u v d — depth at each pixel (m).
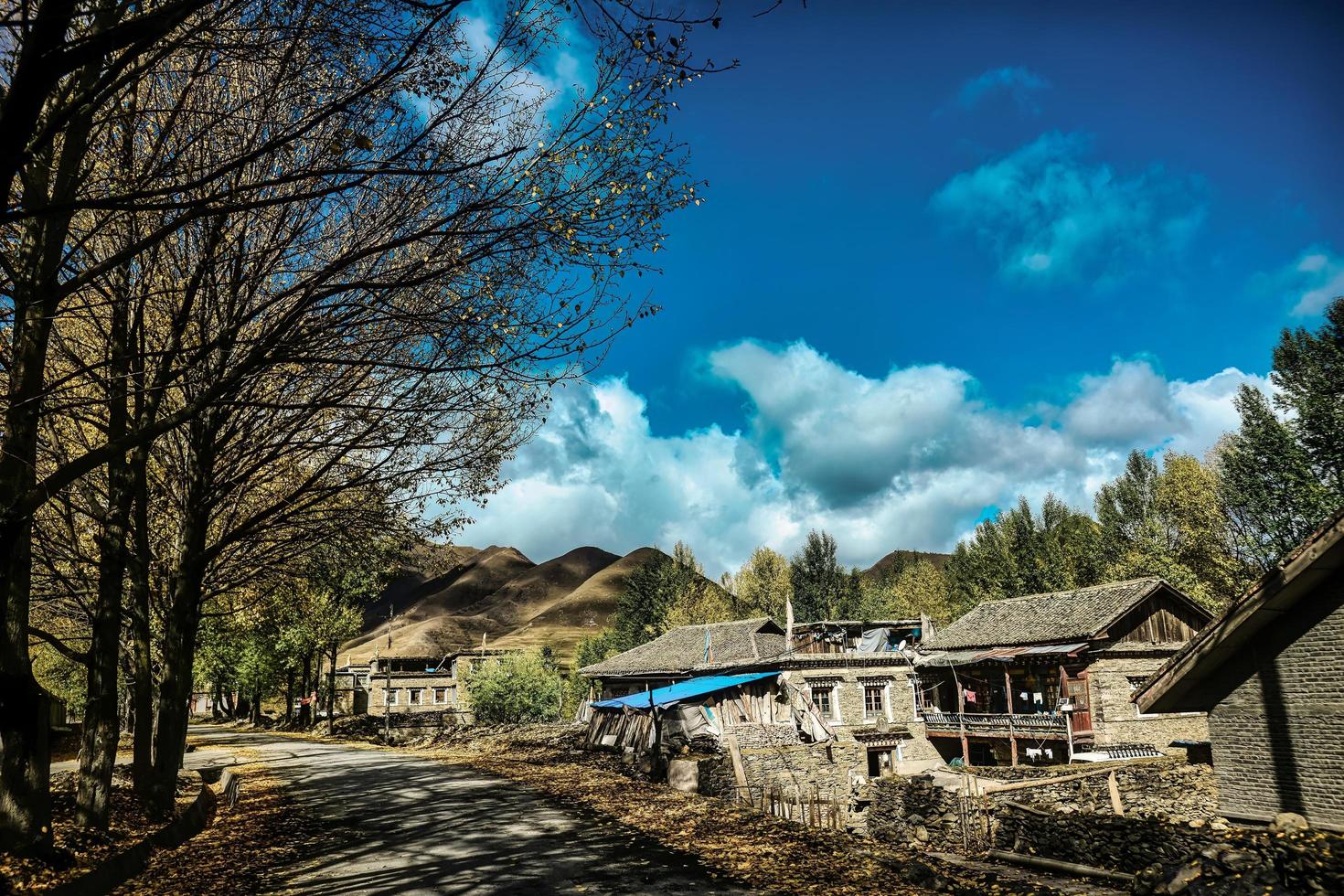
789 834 13.30
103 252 13.36
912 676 41.25
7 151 6.56
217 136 11.67
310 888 10.38
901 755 39.16
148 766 15.95
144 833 13.60
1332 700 11.30
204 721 79.88
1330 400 40.12
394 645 181.12
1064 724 34.22
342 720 59.91
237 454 16.98
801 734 31.53
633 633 77.25
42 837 10.27
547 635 198.50
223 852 12.67
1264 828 11.41
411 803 17.42
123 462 14.18
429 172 7.93
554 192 10.18
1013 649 37.91
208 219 13.09
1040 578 66.19
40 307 10.19
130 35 6.46
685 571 75.62
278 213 13.48
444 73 9.73
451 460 16.48
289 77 9.98
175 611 16.45
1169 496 50.88
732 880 10.48
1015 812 15.41
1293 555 11.37
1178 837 11.80
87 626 22.92
